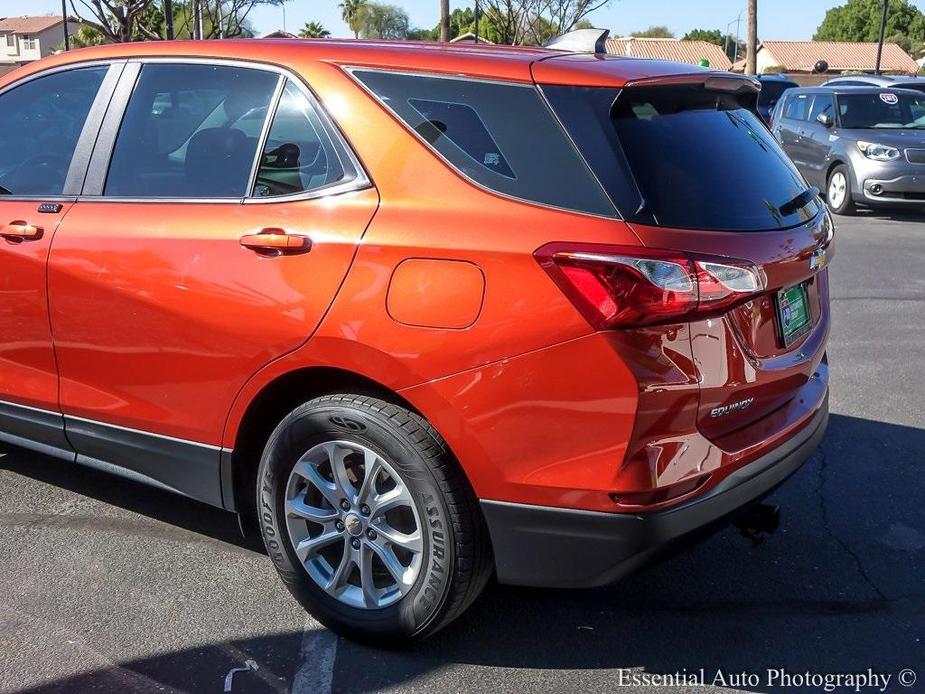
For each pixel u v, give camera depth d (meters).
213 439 3.25
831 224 3.49
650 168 2.71
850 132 12.95
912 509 4.14
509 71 2.86
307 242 2.94
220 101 3.31
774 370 2.94
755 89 3.37
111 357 3.41
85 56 3.74
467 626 3.23
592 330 2.55
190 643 3.11
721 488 2.76
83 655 3.03
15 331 3.68
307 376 3.04
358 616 3.05
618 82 2.77
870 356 6.45
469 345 2.68
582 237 2.59
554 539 2.73
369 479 2.95
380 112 2.98
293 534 3.13
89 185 3.54
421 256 2.75
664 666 3.03
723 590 3.48
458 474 2.82
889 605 3.39
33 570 3.54
